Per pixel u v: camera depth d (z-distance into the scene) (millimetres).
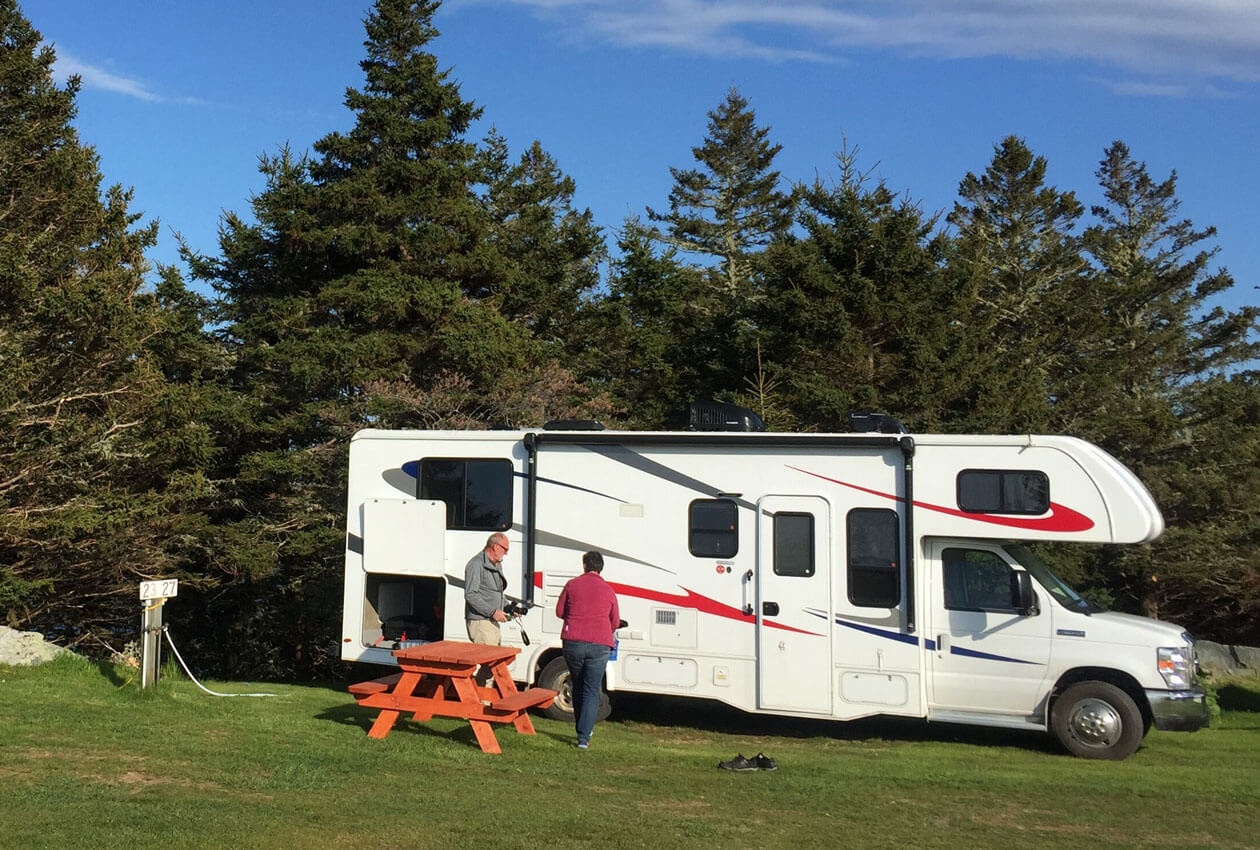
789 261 23266
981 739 10984
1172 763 9656
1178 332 31516
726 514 10797
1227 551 23891
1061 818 7258
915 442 10336
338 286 22969
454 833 6102
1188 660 9820
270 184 24547
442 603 11859
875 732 11305
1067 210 39344
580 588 9172
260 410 22047
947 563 10352
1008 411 21781
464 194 26016
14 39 20109
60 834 5668
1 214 17938
